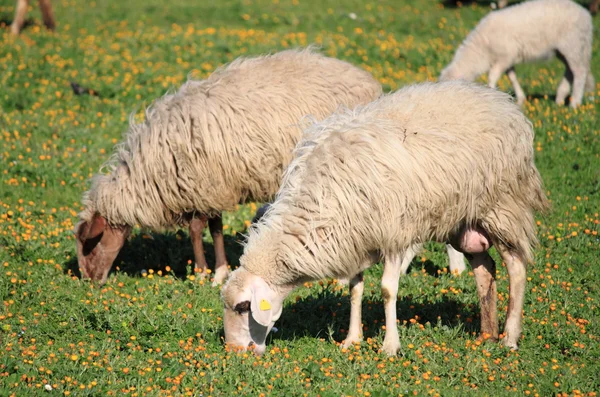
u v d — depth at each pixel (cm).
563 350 1827
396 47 4591
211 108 2062
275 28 5072
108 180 2148
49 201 2694
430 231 1705
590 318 1966
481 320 1845
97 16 5322
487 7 5862
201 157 2050
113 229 2156
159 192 2092
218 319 1933
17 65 3903
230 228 2589
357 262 1688
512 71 3675
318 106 2172
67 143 3116
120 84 3719
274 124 2100
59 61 4009
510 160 1706
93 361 1680
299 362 1711
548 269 2228
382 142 1633
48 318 1906
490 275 1828
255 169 2094
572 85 3622
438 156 1639
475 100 1727
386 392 1553
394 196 1619
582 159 3033
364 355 1733
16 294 2014
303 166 1683
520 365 1730
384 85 3828
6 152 2942
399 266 1708
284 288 1714
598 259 2338
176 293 2070
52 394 1500
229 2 5803
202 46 4453
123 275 2247
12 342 1728
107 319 1867
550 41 3538
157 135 2064
